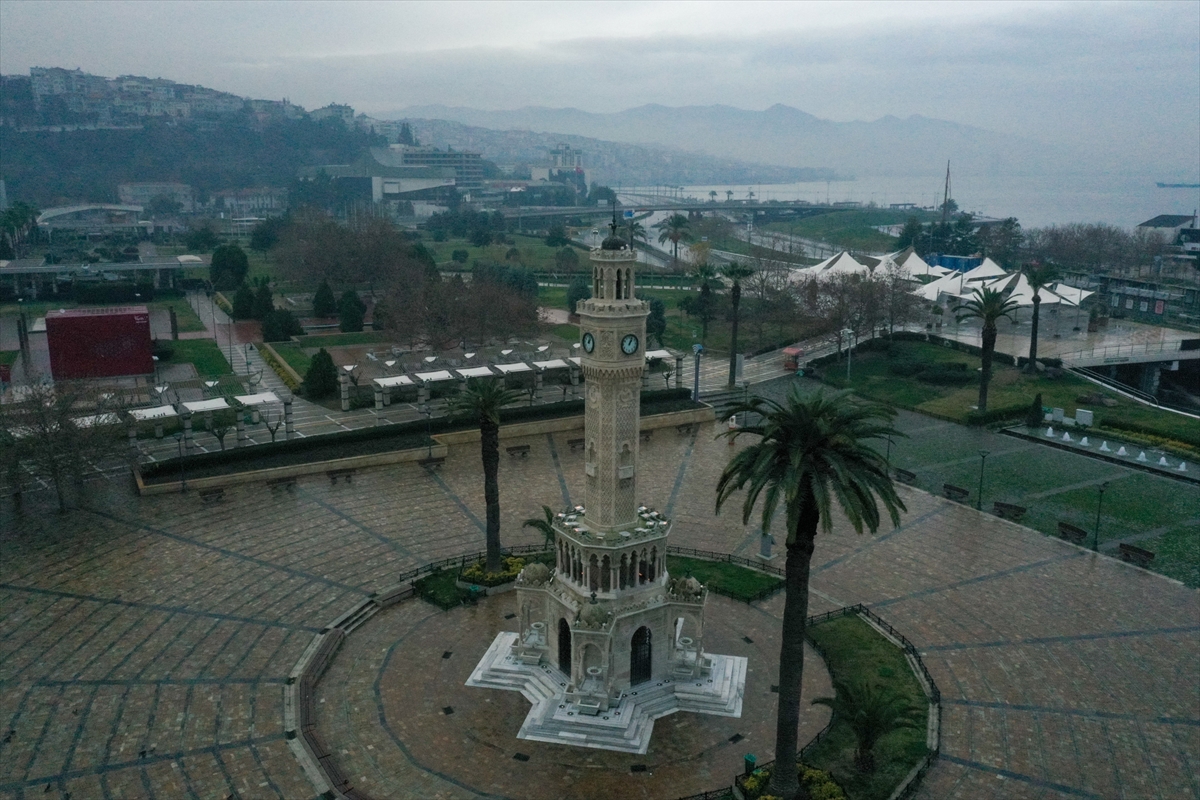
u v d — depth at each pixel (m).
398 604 71.50
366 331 174.62
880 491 44.00
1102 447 108.31
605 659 55.88
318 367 127.88
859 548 81.56
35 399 86.62
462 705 57.97
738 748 53.81
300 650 63.38
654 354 136.25
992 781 49.94
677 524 88.00
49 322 132.12
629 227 56.62
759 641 66.06
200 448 107.12
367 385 131.88
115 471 99.56
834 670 61.28
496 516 74.00
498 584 73.69
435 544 82.19
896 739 53.66
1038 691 58.81
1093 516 88.44
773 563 79.06
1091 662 62.25
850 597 72.25
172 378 137.50
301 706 56.31
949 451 109.62
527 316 156.75
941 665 62.06
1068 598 71.62
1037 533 84.56
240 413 105.06
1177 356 147.12
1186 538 82.81
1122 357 145.50
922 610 69.94
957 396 131.12
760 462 43.62
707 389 137.00
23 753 51.19
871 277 168.38
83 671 59.94
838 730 54.97
